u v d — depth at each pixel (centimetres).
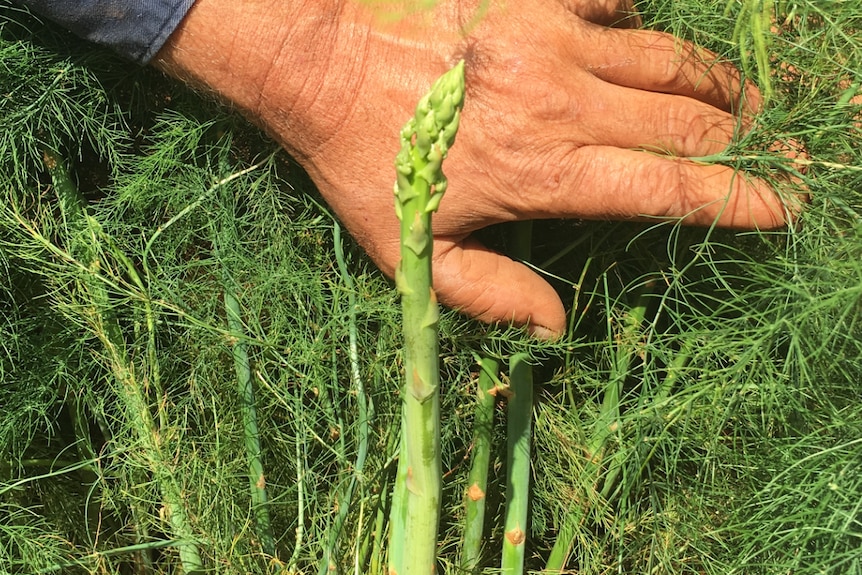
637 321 47
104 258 46
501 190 43
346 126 43
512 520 46
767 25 37
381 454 47
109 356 46
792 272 42
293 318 48
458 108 31
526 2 43
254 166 46
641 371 49
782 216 42
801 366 40
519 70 42
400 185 32
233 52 43
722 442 46
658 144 42
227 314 46
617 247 48
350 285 46
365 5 43
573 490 47
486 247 45
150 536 47
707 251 46
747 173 42
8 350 46
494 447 49
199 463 45
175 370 48
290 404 48
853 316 42
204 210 47
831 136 42
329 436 48
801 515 41
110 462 49
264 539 47
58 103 47
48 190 48
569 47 42
